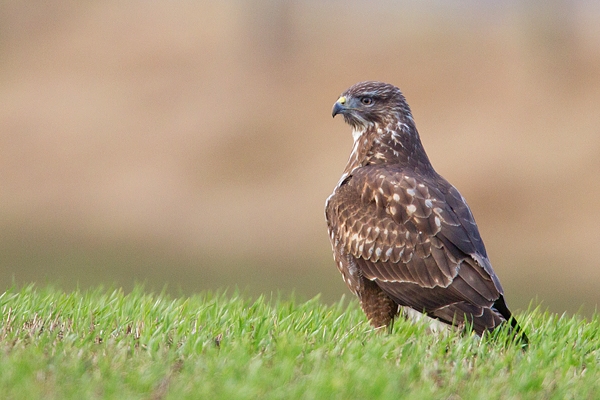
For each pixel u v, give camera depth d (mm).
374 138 9586
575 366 7496
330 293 23484
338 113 9648
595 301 23578
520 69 36156
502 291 8312
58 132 37375
